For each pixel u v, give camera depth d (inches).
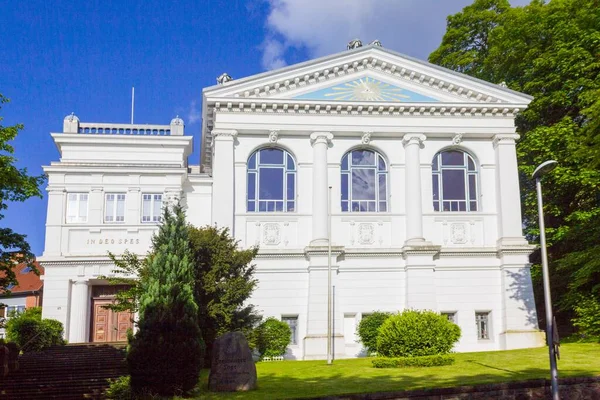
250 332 1127.6
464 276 1391.5
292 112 1419.8
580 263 1289.4
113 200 1398.9
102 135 1449.3
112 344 1235.9
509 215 1414.9
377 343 1078.4
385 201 1434.5
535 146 1446.9
